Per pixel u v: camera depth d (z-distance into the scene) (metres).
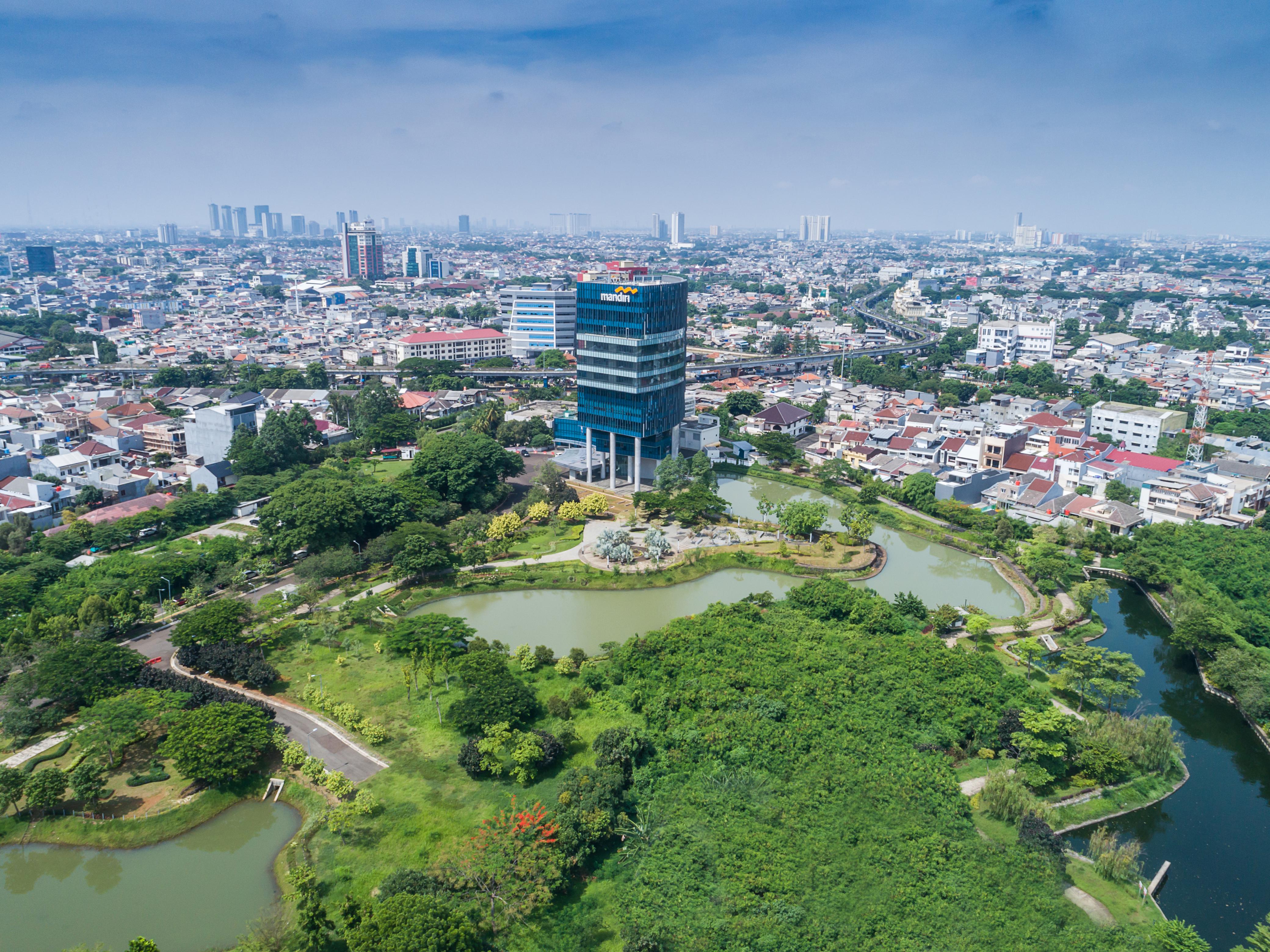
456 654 156.50
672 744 128.88
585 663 154.88
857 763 123.50
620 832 109.94
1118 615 191.00
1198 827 119.94
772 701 137.50
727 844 107.69
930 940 93.12
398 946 85.25
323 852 108.00
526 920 97.25
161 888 105.75
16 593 173.88
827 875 102.06
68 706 140.50
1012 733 128.38
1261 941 95.75
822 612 172.62
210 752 119.25
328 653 160.62
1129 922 99.12
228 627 157.00
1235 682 150.75
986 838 111.12
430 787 120.38
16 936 98.25
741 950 91.38
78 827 114.19
